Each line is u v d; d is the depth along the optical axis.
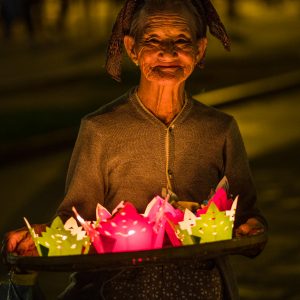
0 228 13.90
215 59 36.25
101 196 5.77
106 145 5.71
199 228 5.35
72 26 51.94
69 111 25.55
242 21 54.53
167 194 5.68
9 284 5.78
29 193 16.33
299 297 10.88
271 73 32.56
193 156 5.79
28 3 46.00
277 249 12.60
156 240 5.34
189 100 5.84
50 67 35.19
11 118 24.27
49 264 5.09
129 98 5.79
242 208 5.96
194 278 5.60
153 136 5.72
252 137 21.94
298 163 18.70
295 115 25.61
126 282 5.59
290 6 66.06
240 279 11.46
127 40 5.77
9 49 42.34
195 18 5.71
